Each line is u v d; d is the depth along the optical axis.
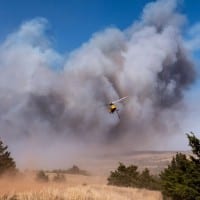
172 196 27.17
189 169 23.36
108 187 43.81
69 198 24.78
